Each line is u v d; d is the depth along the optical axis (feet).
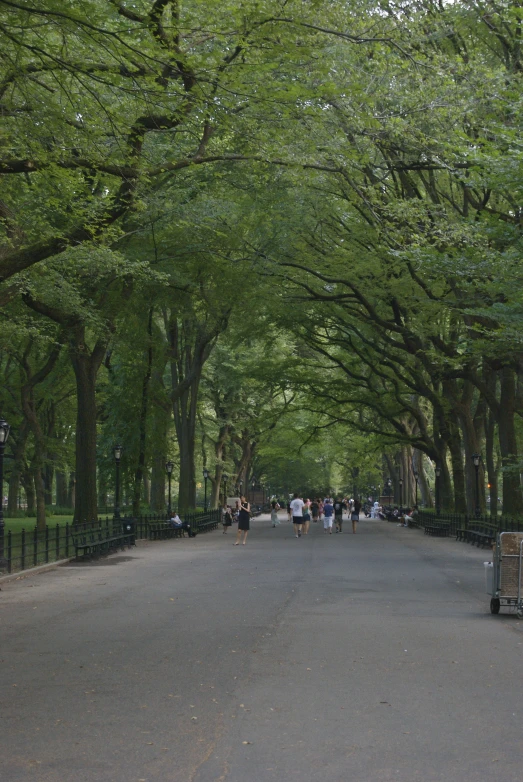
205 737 23.99
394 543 128.77
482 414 167.73
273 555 101.40
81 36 45.98
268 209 110.42
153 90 49.80
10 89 57.41
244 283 120.88
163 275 95.71
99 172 60.64
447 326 123.54
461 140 75.00
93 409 117.19
